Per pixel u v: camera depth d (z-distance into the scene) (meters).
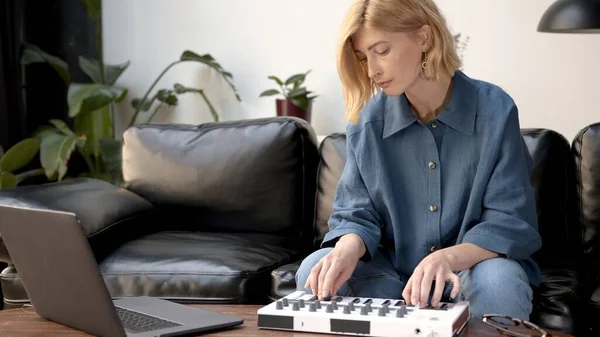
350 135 1.86
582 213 2.28
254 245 2.32
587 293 1.94
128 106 3.94
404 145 1.81
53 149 3.48
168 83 3.88
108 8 3.92
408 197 1.81
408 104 1.82
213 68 3.76
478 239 1.65
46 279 1.45
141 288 2.14
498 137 1.73
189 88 3.76
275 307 1.43
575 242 2.30
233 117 3.78
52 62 3.71
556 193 2.27
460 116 1.76
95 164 3.89
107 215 2.35
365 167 1.82
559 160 2.29
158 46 3.87
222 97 3.79
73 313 1.43
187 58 3.62
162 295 2.12
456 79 1.79
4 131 3.67
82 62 3.75
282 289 2.07
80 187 2.48
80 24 3.94
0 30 3.67
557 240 2.27
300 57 3.62
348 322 1.35
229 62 3.75
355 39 1.70
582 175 2.28
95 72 3.76
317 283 1.57
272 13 3.66
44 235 1.38
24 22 3.90
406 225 1.81
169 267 2.14
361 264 1.76
